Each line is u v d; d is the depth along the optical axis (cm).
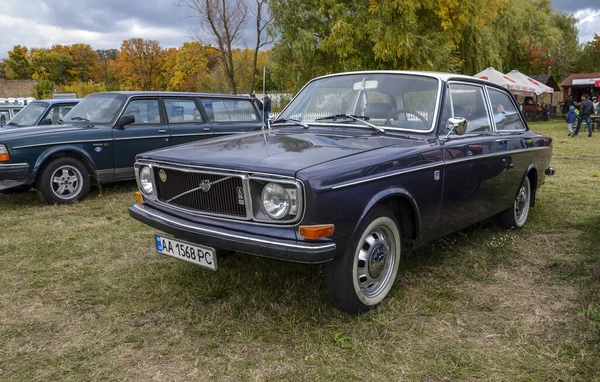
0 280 384
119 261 426
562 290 355
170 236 328
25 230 527
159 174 339
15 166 615
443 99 378
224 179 293
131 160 725
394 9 1866
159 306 329
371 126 374
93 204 662
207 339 285
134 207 358
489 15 2364
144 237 497
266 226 280
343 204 277
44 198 651
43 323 309
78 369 255
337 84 427
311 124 403
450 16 1986
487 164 410
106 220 576
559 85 3938
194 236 300
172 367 257
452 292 348
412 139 356
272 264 393
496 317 312
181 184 323
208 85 4438
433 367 255
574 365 253
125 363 261
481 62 2542
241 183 287
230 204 296
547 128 2202
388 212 314
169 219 321
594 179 810
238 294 343
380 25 1847
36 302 342
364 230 296
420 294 346
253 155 303
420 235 345
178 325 303
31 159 629
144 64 6881
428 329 296
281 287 352
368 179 290
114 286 367
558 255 430
